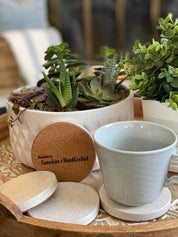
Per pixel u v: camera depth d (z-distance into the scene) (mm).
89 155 427
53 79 494
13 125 454
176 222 326
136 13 1802
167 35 410
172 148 332
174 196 403
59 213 358
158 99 424
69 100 419
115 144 389
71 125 412
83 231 317
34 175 407
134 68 432
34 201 358
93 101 433
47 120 415
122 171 333
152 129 379
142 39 1802
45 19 1683
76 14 1949
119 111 436
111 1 1866
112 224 358
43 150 425
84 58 2018
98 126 425
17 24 1572
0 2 1521
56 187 389
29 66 1478
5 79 1479
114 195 361
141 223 359
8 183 395
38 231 330
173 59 406
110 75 458
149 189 343
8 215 346
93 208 365
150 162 323
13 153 517
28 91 513
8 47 1464
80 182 438
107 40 1940
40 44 1521
